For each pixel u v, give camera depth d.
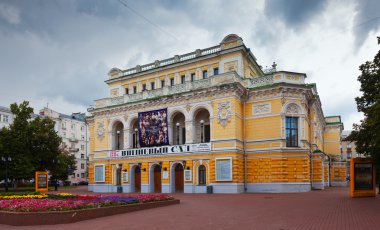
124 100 43.22
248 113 36.34
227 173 33.59
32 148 47.12
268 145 34.59
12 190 43.00
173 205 21.56
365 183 26.70
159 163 38.28
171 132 38.97
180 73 43.50
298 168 33.81
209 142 35.12
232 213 16.88
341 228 12.30
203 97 36.50
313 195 28.77
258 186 34.44
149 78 46.34
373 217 15.03
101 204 17.14
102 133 44.41
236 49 38.75
